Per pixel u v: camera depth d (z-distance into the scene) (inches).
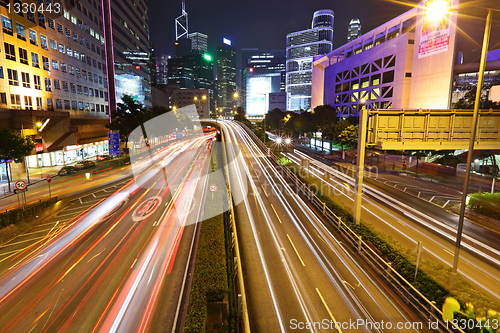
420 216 947.3
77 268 599.2
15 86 1551.4
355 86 4028.1
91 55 2402.8
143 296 503.2
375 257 626.8
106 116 2659.9
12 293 516.4
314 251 690.8
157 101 5511.8
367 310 476.4
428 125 712.4
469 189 1293.1
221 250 613.6
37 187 1342.3
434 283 487.2
